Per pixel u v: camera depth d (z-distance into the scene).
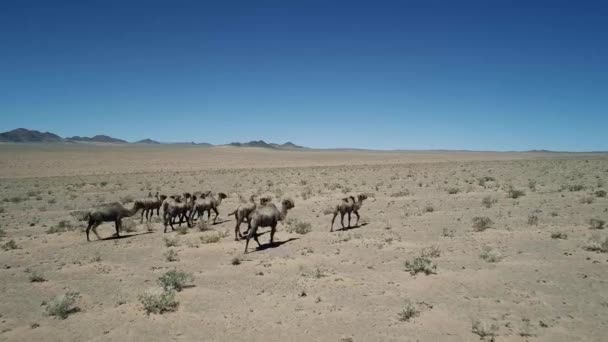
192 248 16.92
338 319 9.52
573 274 11.70
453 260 13.57
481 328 8.53
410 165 79.75
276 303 10.60
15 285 12.62
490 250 14.05
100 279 13.09
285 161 101.38
